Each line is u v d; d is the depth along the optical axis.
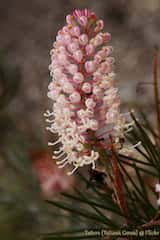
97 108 0.30
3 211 0.62
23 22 1.27
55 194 0.52
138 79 1.03
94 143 0.29
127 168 0.38
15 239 0.62
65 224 0.52
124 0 1.21
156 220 0.29
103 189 0.31
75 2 1.26
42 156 0.53
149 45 1.12
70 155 0.30
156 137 0.33
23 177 0.58
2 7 1.32
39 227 0.59
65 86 0.29
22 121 0.84
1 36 1.25
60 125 0.30
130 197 0.31
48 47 1.20
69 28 0.29
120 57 1.11
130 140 0.32
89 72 0.29
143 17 1.18
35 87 1.02
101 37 0.29
